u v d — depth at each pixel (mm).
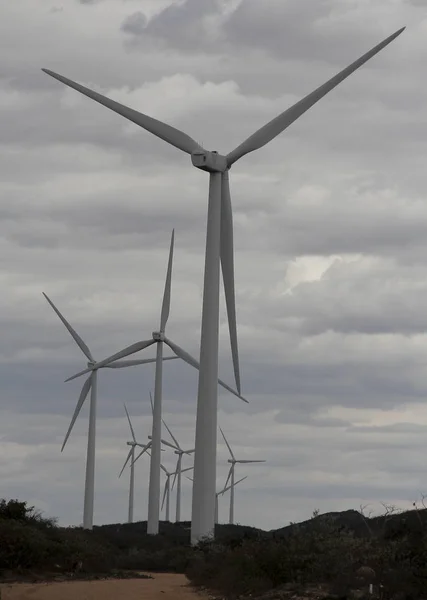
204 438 69688
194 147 72812
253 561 51750
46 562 66188
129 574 69250
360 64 72375
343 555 48938
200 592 51219
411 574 43500
